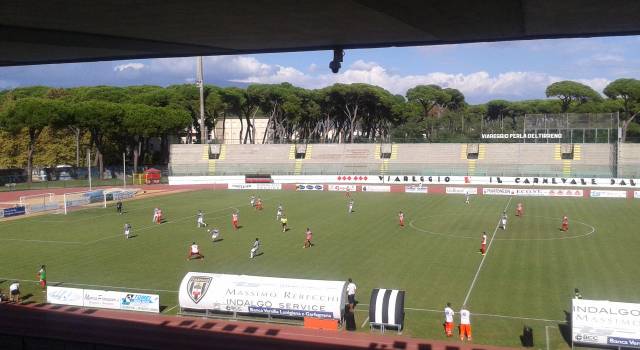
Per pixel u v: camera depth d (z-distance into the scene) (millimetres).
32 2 12422
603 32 14742
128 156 147875
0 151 128875
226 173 121375
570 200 87000
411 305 34688
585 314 27547
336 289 31328
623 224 63438
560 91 163125
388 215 72875
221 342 28953
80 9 12992
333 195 97938
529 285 38719
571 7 12203
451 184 108750
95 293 35094
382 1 12102
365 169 119062
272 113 162375
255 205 83375
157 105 145250
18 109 111438
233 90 153375
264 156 125875
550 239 55312
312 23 14234
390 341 28844
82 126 121312
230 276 33719
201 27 14766
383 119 176875
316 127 179250
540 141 119312
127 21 14133
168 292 38438
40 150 132750
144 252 51656
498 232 59656
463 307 34094
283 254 50031
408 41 16391
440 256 48344
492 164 112938
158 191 107750
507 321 31531
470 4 12141
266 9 12969
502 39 15820
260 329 30922
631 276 40656
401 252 50188
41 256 50312
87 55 18891
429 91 182125
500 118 197375
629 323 26953
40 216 76125
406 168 117250
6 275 43625
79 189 110438
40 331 30750
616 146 105812
